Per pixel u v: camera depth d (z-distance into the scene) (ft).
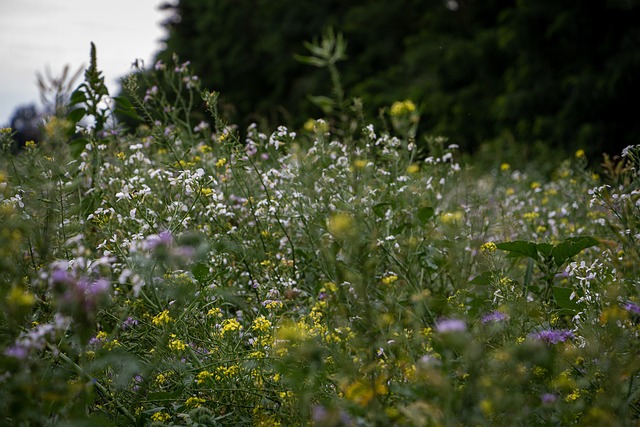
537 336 9.50
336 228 9.04
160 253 10.18
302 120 66.85
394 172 15.30
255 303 12.90
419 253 12.87
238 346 10.46
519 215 18.53
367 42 74.43
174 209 11.87
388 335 9.26
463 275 12.72
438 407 7.49
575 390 8.68
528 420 8.36
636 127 45.09
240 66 82.07
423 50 61.82
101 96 15.23
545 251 11.79
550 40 50.60
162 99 16.80
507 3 62.64
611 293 9.43
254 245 13.97
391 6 72.13
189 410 9.59
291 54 77.30
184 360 10.56
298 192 13.42
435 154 17.07
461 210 15.17
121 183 13.44
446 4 66.69
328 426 7.71
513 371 7.92
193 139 16.65
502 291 10.81
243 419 9.52
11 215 9.55
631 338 9.22
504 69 57.62
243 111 82.79
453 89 61.21
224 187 14.67
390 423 7.83
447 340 7.67
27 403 7.61
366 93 63.98
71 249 10.24
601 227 14.90
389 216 13.80
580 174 18.30
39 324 9.12
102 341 9.80
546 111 50.31
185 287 10.48
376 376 8.36
